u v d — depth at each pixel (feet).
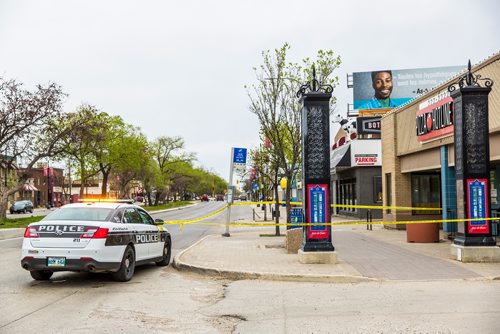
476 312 23.50
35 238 31.48
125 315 24.13
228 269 35.86
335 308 25.02
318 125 39.04
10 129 94.48
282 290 30.19
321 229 39.06
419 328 20.84
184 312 24.77
